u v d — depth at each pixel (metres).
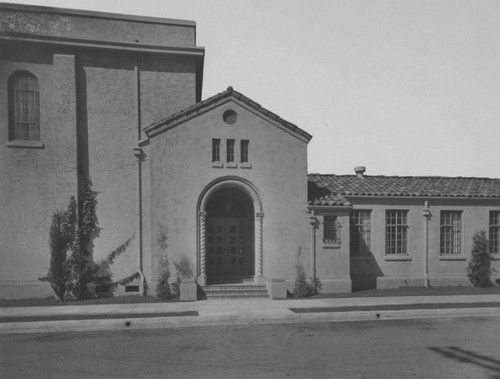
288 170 16.38
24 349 8.70
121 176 16.62
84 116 16.47
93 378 6.88
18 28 16.12
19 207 15.28
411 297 15.12
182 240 15.28
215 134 15.84
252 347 8.73
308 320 11.62
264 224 16.02
